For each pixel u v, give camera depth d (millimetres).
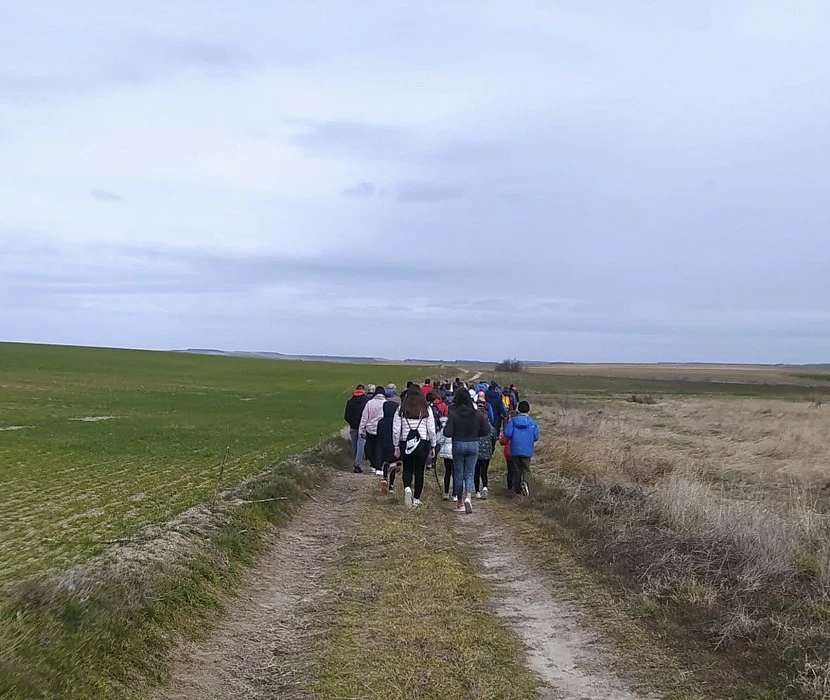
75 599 6086
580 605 7754
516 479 14438
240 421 29422
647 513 11344
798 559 8578
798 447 22766
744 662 6242
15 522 10664
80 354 85312
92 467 16359
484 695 5602
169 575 7410
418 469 13086
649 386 101562
